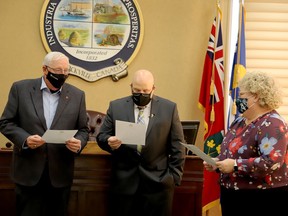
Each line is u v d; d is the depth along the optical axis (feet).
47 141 8.55
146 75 9.41
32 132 9.00
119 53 14.74
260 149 7.64
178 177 9.39
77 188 10.34
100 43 14.70
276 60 14.99
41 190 9.12
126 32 14.75
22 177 9.00
